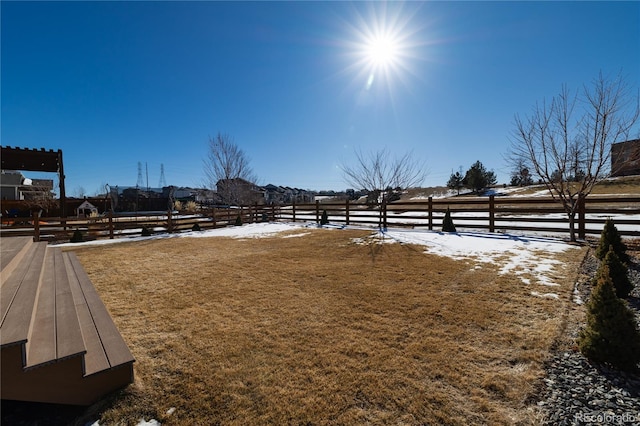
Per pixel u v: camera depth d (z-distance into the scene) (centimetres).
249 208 1711
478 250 689
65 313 294
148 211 3144
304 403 211
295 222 1577
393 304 386
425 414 198
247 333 316
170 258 705
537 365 250
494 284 454
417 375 239
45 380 209
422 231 1030
